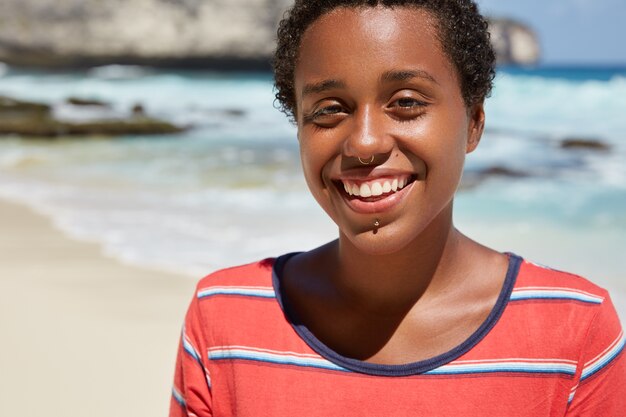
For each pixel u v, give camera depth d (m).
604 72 56.81
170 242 7.67
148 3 54.09
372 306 1.71
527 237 7.99
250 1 54.91
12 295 5.95
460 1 1.64
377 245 1.60
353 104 1.58
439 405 1.60
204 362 1.80
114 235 8.03
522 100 25.41
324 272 1.80
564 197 10.27
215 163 14.31
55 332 5.19
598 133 18.33
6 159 15.05
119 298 5.85
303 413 1.65
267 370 1.71
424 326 1.68
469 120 1.74
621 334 1.70
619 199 10.04
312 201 9.90
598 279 6.40
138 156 15.59
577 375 1.63
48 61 52.78
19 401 4.23
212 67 55.97
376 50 1.54
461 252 1.73
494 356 1.62
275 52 1.83
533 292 1.68
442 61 1.58
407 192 1.59
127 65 54.56
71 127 19.06
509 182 11.57
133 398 4.28
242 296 1.81
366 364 1.64
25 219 8.97
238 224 8.49
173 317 5.43
